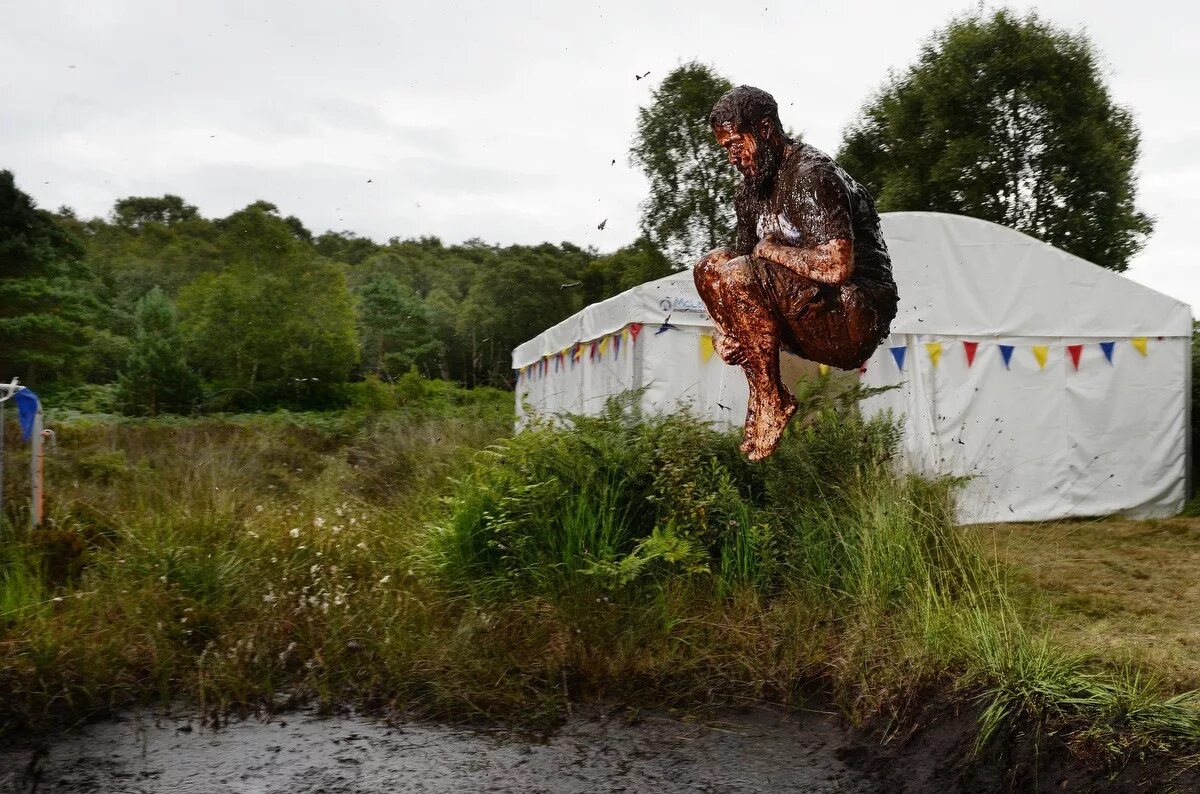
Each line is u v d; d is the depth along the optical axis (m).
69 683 4.61
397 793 3.60
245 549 6.18
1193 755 3.42
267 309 34.66
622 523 5.86
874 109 24.92
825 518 5.75
